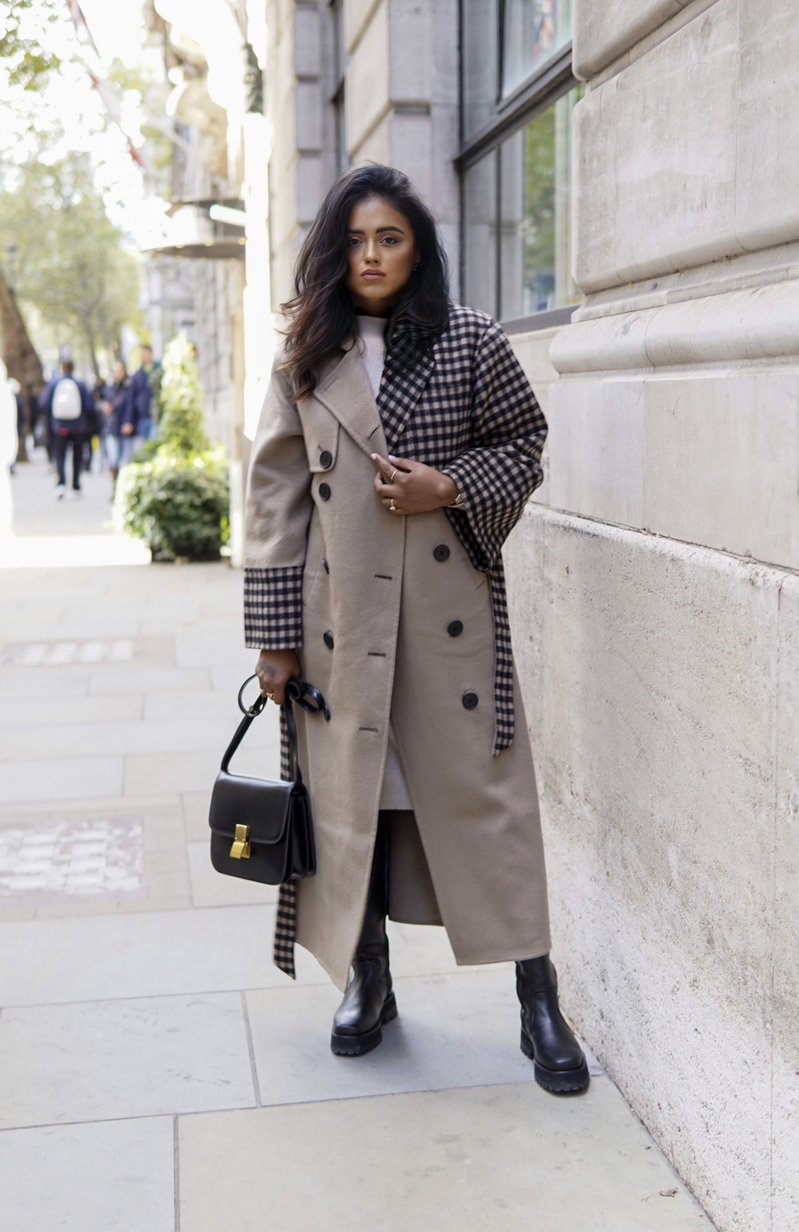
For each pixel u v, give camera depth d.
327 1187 2.59
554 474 3.30
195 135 18.36
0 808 4.98
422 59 5.90
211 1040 3.19
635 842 2.79
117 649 8.05
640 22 2.69
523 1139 2.76
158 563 12.06
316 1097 2.93
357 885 2.86
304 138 8.93
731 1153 2.38
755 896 2.23
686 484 2.49
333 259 2.76
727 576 2.28
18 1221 2.48
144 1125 2.81
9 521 14.21
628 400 2.77
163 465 12.23
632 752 2.78
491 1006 3.37
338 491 2.77
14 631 8.66
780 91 2.14
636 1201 2.55
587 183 3.07
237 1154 2.70
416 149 5.96
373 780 2.82
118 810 4.96
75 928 3.87
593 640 2.98
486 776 2.86
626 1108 2.89
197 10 10.57
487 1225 2.47
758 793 2.19
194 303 32.62
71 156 31.58
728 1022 2.37
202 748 5.83
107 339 51.75
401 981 3.52
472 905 2.89
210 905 4.05
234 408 13.40
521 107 4.86
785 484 2.10
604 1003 3.04
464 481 2.71
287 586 2.89
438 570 2.79
